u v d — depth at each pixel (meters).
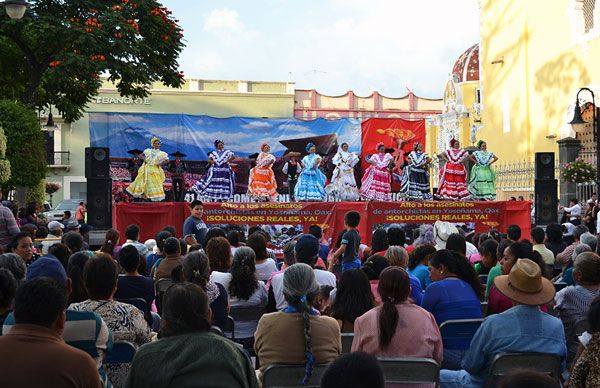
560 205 20.41
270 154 17.41
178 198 17.36
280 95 34.94
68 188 37.59
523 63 26.98
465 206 15.52
